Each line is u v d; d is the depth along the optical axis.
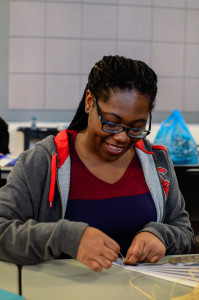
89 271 1.06
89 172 1.22
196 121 5.64
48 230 1.04
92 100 1.12
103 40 5.43
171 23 5.48
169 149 2.59
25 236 1.06
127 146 1.11
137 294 0.94
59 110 5.46
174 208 1.33
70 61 5.42
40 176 1.19
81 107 1.23
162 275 1.03
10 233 1.10
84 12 5.36
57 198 1.19
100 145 1.13
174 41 5.52
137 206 1.23
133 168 1.27
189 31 5.52
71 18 5.36
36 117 5.45
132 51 5.48
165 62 5.53
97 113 1.08
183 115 5.62
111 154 1.13
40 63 5.40
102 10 5.38
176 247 1.19
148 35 5.48
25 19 5.33
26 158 1.21
